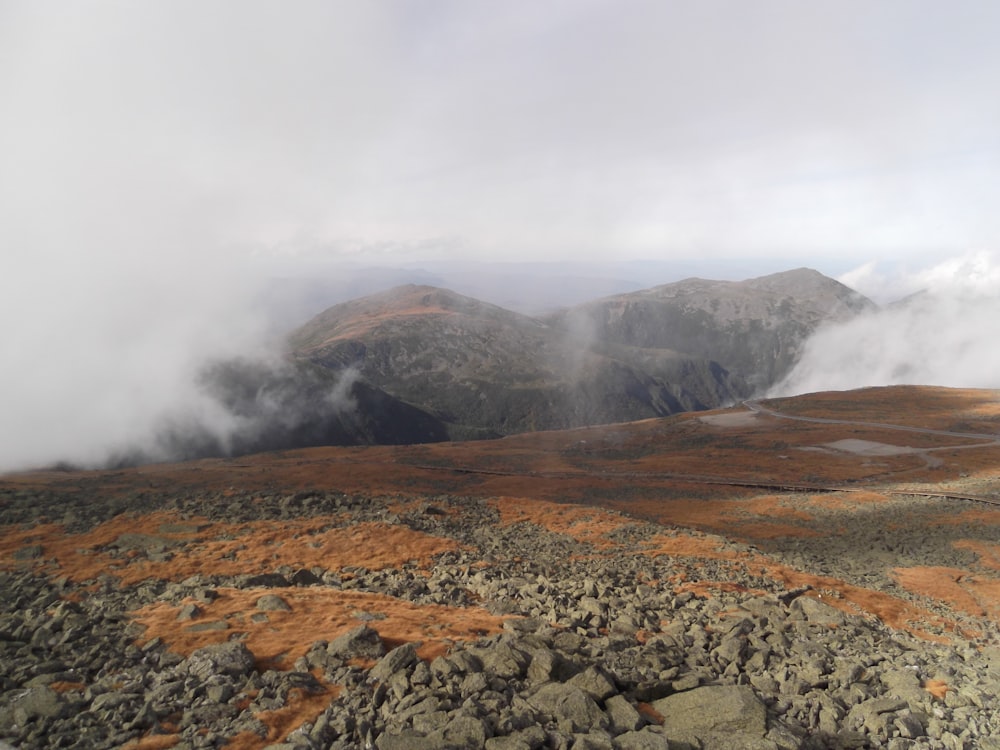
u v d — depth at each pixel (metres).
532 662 17.91
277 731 15.13
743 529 64.69
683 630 24.20
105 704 16.02
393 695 16.52
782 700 18.17
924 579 44.44
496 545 43.59
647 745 14.25
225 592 26.27
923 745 16.08
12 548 36.97
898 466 107.44
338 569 35.72
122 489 58.94
